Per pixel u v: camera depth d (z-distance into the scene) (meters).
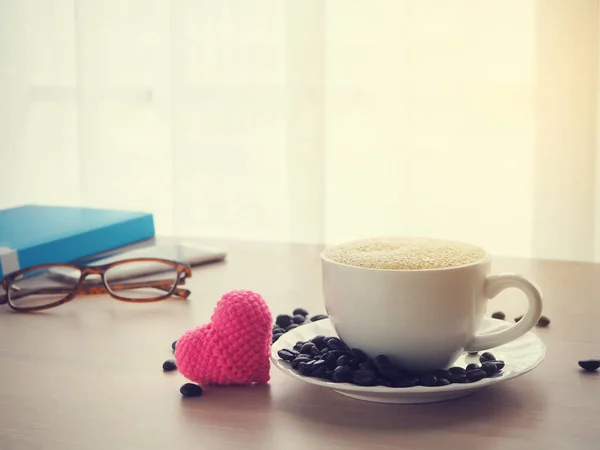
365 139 1.79
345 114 1.79
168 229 1.99
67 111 2.08
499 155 1.68
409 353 0.55
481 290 0.55
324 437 0.50
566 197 1.62
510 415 0.52
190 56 1.88
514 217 1.69
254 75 1.86
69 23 2.05
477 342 0.56
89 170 1.99
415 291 0.54
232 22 1.85
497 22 1.64
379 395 0.53
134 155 1.98
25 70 2.08
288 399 0.55
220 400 0.55
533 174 1.66
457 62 1.68
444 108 1.71
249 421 0.52
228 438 0.50
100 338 0.68
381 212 1.80
